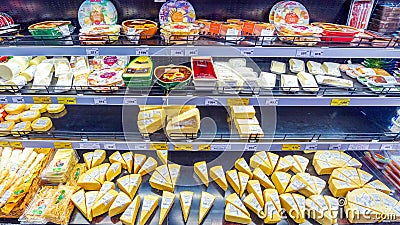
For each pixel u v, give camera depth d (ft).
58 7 6.26
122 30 5.45
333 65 6.26
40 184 6.30
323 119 6.90
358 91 5.54
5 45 4.83
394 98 5.36
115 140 6.01
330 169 6.61
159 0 6.19
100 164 6.75
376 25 5.85
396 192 6.41
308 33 5.04
